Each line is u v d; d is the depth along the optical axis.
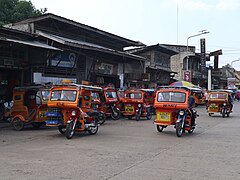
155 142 11.02
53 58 21.05
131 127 15.85
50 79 21.02
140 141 11.19
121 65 29.75
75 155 8.50
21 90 14.45
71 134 11.60
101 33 26.38
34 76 19.83
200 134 13.59
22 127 14.12
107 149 9.48
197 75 51.78
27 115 14.18
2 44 16.95
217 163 7.77
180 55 49.97
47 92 14.19
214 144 10.79
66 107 11.75
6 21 26.12
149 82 35.41
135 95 20.17
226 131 14.70
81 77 23.91
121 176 6.42
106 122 18.42
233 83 60.78
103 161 7.80
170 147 10.03
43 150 9.20
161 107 13.20
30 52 19.59
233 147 10.20
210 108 23.53
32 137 11.94
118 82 28.92
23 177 6.27
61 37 21.67
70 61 22.59
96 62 25.56
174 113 13.16
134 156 8.46
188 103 13.01
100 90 13.92
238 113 27.47
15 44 17.16
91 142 10.80
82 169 6.95
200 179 6.29
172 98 13.13
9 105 16.59
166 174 6.63
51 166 7.20
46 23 21.69
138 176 6.44
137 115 19.61
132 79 31.27
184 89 13.38
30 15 27.52
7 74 19.52
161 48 40.41
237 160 8.15
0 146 9.89
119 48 31.69
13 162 7.59
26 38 19.17
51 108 12.06
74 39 24.05
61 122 12.00
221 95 23.16
